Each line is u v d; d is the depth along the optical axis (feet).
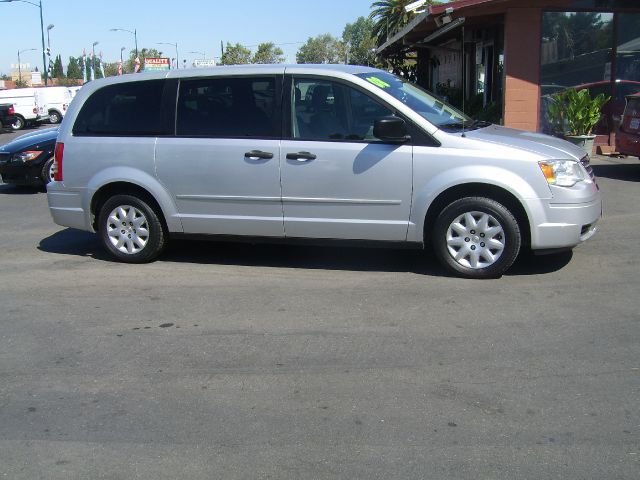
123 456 11.22
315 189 20.04
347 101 19.93
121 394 13.43
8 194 38.83
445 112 21.30
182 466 10.88
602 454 10.84
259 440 11.59
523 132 21.77
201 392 13.41
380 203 19.67
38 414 12.71
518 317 16.75
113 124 22.15
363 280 20.16
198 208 21.40
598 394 12.80
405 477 10.39
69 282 20.92
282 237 20.90
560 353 14.64
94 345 15.88
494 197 19.20
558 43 44.32
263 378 13.92
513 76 43.83
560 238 18.84
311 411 12.51
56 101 116.98
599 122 45.73
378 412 12.39
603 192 31.99
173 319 17.43
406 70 99.30
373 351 15.05
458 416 12.16
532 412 12.21
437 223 19.63
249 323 16.98
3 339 16.39
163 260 23.21
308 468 10.70
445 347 15.12
